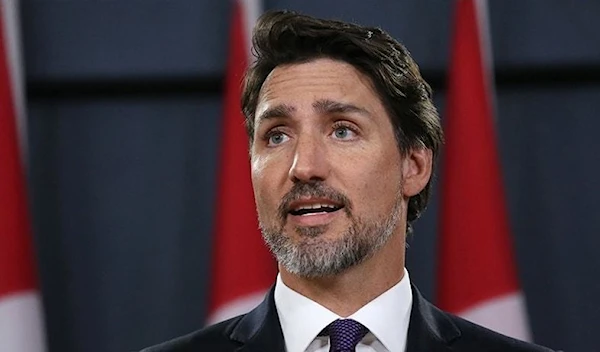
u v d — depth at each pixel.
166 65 6.55
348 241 3.87
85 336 6.44
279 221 3.91
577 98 6.49
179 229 6.49
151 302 6.46
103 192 6.50
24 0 6.54
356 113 3.99
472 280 5.83
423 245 6.39
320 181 3.87
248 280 5.81
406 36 6.48
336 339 3.96
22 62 6.36
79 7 6.56
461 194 5.86
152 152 6.53
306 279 4.02
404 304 4.12
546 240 6.44
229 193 5.86
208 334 4.23
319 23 4.14
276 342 4.04
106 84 6.54
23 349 5.82
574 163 6.46
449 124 5.92
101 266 6.48
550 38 6.50
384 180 4.00
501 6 6.50
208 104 6.55
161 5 6.57
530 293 6.41
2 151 5.88
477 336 4.20
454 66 5.93
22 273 5.86
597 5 6.51
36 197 6.45
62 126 6.50
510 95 6.49
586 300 6.41
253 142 4.22
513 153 6.46
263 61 4.20
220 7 6.58
